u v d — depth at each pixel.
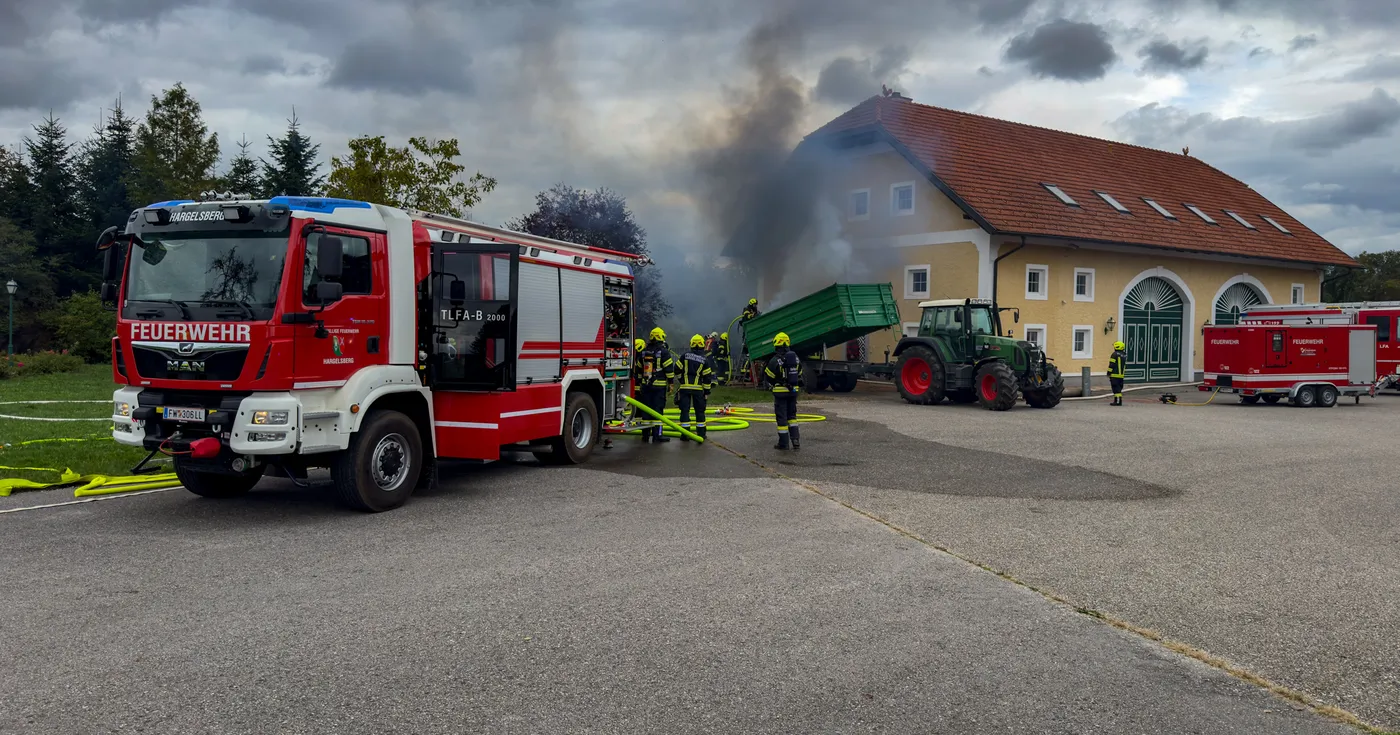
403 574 5.80
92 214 45.53
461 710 3.76
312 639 4.58
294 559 6.15
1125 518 7.90
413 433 8.20
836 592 5.52
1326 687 4.19
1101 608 5.32
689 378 12.94
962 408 18.53
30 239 41.00
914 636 4.76
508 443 9.11
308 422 7.13
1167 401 21.00
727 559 6.28
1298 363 20.73
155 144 44.50
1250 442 13.41
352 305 7.60
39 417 14.38
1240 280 31.17
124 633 4.63
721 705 3.85
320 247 7.15
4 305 37.88
